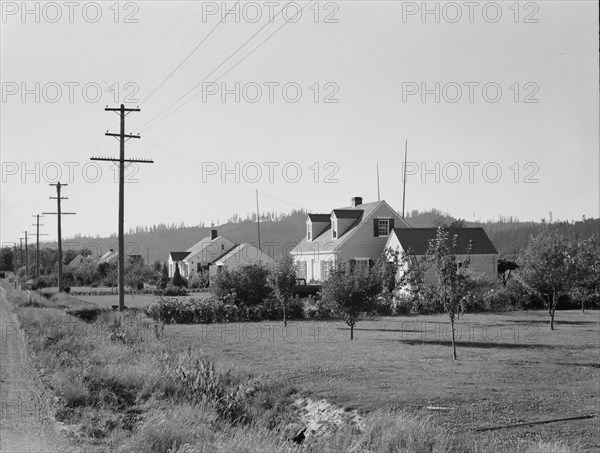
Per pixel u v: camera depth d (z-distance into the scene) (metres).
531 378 15.98
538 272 27.86
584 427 11.77
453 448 10.41
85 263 89.12
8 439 10.95
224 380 15.52
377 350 20.92
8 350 22.17
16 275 105.81
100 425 12.04
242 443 10.19
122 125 35.66
